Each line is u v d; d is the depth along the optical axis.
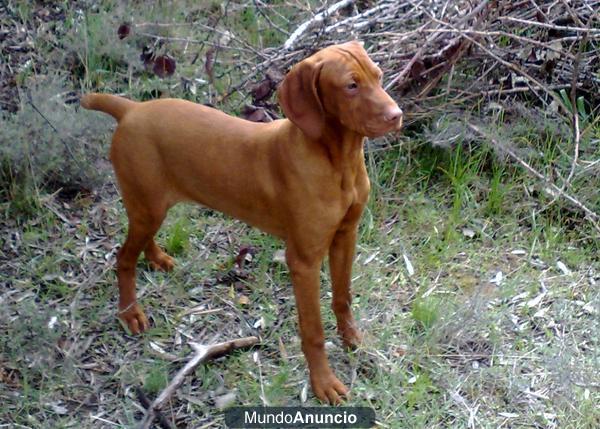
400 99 3.05
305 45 3.06
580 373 2.46
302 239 2.32
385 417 2.40
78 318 2.65
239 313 2.67
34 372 2.51
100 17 3.41
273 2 3.63
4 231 2.90
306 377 2.49
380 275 2.77
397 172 3.04
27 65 3.29
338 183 2.29
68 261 2.81
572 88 2.98
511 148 3.00
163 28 3.44
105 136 3.07
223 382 2.48
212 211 2.97
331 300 2.66
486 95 3.14
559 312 2.65
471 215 2.93
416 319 2.62
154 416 2.39
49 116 3.00
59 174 3.01
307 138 2.27
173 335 2.61
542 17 3.16
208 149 2.40
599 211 2.93
